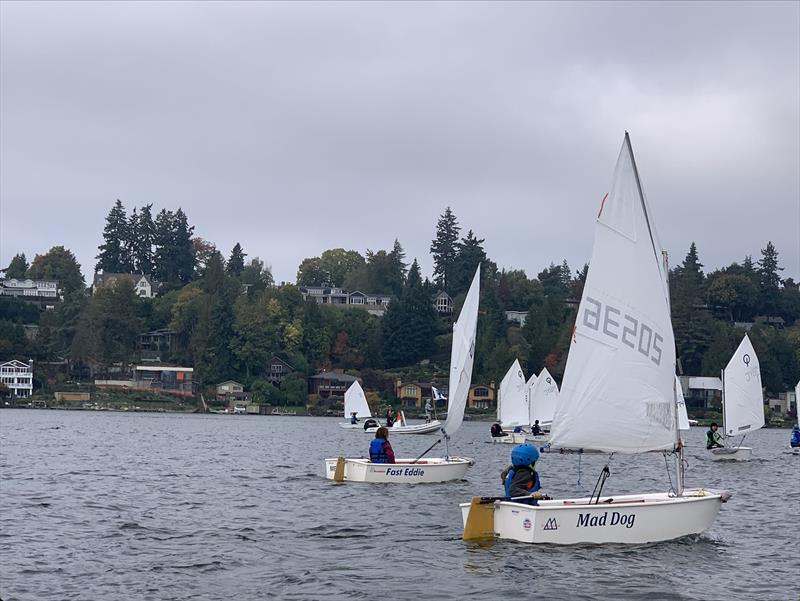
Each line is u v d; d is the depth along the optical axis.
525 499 21.14
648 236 22.03
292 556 19.97
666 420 21.81
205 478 37.06
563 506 20.55
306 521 24.78
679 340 157.25
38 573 18.03
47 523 24.00
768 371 155.25
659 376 21.84
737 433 55.09
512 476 21.45
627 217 22.12
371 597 16.52
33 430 81.25
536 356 159.12
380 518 25.31
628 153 22.27
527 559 19.39
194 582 17.50
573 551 20.14
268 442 70.12
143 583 17.38
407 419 146.62
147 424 104.31
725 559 19.92
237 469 42.06
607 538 20.81
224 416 149.50
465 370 42.38
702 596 16.84
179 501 29.05
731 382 55.19
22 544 20.92
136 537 22.12
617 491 33.78
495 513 21.41
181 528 23.55
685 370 158.38
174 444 64.12
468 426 124.50
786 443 85.19
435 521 24.80
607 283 22.05
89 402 158.38
